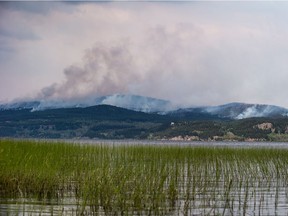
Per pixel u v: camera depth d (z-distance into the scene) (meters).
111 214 18.12
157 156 36.94
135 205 18.72
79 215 18.11
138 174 22.39
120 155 36.59
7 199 21.78
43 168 25.67
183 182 25.44
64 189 24.11
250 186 27.41
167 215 18.69
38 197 22.45
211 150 43.34
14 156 27.44
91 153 34.34
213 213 19.42
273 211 20.45
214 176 30.06
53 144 35.94
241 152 43.22
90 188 19.48
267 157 40.97
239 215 19.45
